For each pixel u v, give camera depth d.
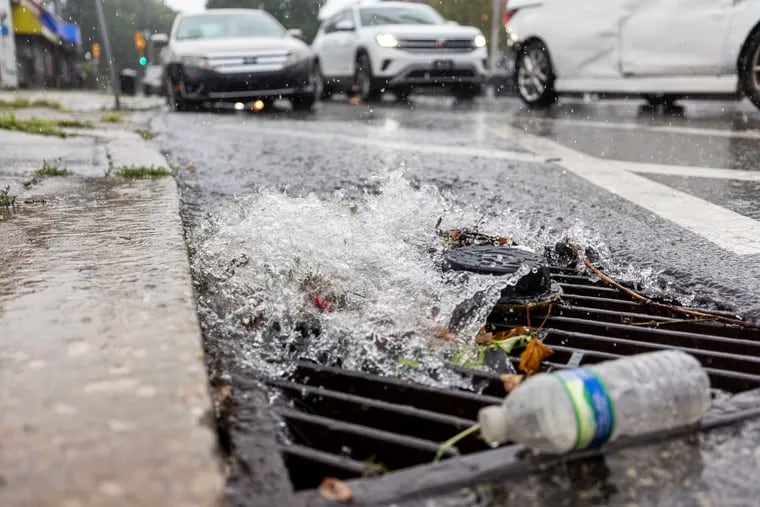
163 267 2.11
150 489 1.06
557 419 1.26
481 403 1.64
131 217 2.86
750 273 2.67
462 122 8.77
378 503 1.19
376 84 12.76
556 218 3.59
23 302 1.80
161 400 1.31
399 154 5.91
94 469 1.10
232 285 2.26
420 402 1.70
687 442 1.38
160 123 9.00
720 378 1.74
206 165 5.32
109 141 6.14
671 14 8.06
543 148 6.23
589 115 9.33
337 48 13.88
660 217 3.58
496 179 4.71
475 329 2.02
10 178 3.94
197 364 1.45
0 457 1.12
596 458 1.32
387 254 2.38
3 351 1.50
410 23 13.39
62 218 2.85
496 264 2.27
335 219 2.70
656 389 1.36
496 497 1.21
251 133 7.73
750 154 5.56
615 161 5.43
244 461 1.32
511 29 10.61
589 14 9.21
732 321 2.20
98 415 1.25
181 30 12.28
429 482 1.25
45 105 11.98
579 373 1.33
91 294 1.86
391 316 2.04
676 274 2.68
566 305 2.32
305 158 5.68
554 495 1.22
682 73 8.07
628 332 2.13
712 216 3.58
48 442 1.17
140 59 21.28
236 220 2.96
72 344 1.54
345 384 1.77
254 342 1.94
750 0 7.27
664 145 6.22
